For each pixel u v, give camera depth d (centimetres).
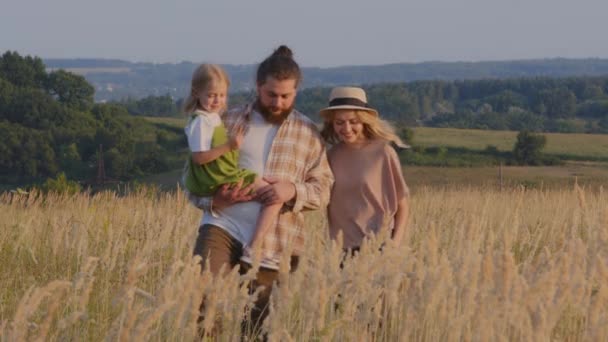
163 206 2003
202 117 893
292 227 927
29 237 1532
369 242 803
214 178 891
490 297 730
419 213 2045
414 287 771
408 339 764
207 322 734
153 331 697
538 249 1584
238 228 905
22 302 651
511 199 2477
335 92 965
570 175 10894
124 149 13075
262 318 912
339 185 983
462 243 915
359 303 768
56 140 13275
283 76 888
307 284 736
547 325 740
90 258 750
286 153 916
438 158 12975
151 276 1180
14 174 12425
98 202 2128
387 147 981
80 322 851
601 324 733
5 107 14000
